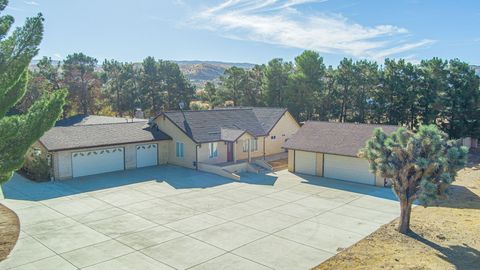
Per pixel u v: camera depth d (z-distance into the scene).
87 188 24.44
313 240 15.91
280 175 28.97
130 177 27.72
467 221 18.03
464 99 42.09
